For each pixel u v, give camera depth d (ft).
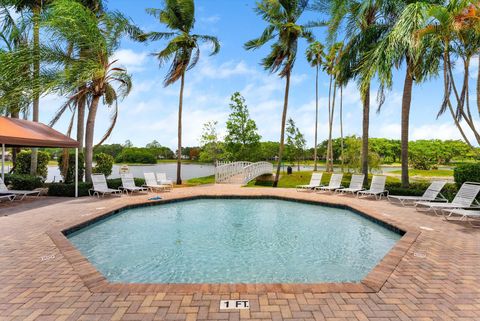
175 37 50.80
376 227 24.66
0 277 11.74
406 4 35.94
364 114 44.37
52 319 8.66
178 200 35.81
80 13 35.35
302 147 107.55
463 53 33.45
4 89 37.73
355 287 10.99
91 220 23.35
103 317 8.78
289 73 54.49
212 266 15.97
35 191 33.91
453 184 35.55
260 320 8.76
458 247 16.28
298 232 23.25
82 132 46.96
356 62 41.45
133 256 17.42
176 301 9.81
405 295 10.46
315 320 8.77
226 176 60.34
